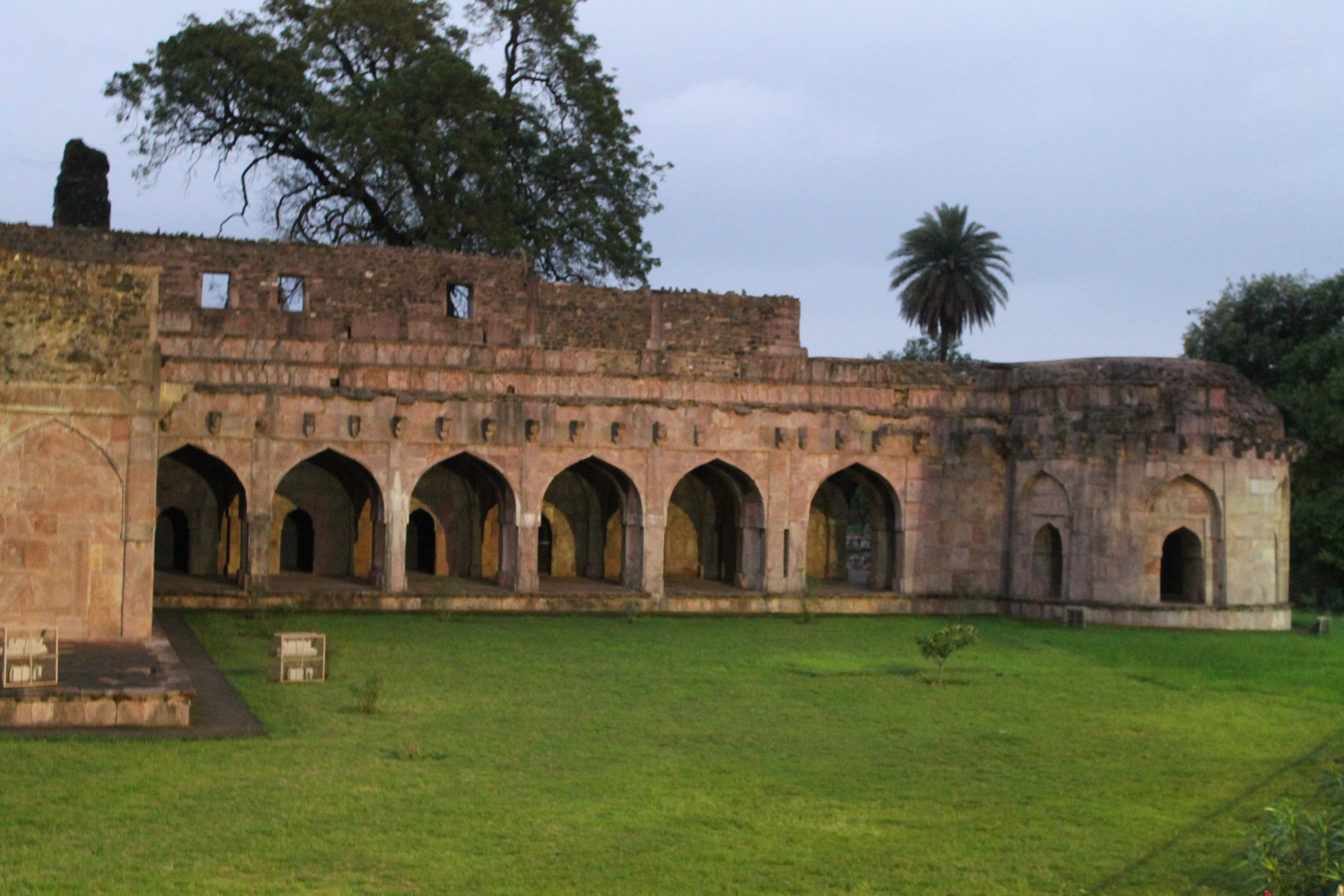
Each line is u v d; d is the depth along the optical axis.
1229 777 13.77
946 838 11.32
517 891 9.69
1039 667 21.59
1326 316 42.97
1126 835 11.54
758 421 29.78
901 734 15.55
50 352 17.81
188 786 11.93
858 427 30.31
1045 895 9.98
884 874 10.33
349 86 37.12
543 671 19.48
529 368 28.78
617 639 23.67
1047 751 14.86
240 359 27.12
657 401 29.09
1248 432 28.95
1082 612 28.14
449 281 29.53
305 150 37.72
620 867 10.28
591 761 13.60
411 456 27.53
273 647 17.84
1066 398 30.03
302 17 37.72
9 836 10.36
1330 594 38.62
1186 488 28.81
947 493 30.78
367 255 28.89
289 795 11.78
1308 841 10.22
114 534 17.98
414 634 23.25
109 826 10.71
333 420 26.97
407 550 31.44
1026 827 11.70
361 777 12.52
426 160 36.25
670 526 33.28
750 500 30.19
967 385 31.28
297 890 9.51
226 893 9.38
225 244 27.77
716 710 16.69
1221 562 28.69
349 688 17.31
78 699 14.02
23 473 17.69
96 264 18.06
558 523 32.19
